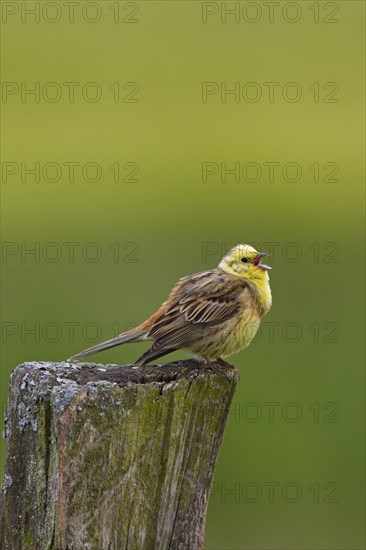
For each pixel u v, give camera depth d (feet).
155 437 22.15
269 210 71.41
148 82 88.99
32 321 52.49
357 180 77.61
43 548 21.22
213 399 23.24
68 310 53.36
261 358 51.49
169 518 22.50
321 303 55.98
